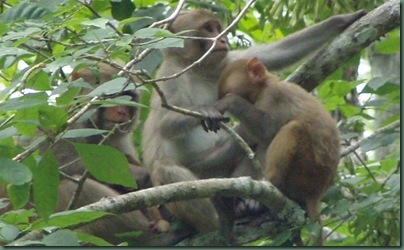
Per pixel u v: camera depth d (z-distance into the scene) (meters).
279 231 12.39
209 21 14.70
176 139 14.17
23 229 8.84
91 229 13.17
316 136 12.74
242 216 12.58
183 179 13.70
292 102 13.22
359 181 13.51
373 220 12.65
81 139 13.48
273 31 15.42
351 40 14.16
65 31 12.30
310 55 15.34
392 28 14.15
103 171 8.72
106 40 9.98
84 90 13.20
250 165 13.61
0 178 7.84
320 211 12.83
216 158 14.04
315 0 14.67
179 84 14.49
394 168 15.18
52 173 8.49
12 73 13.56
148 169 14.23
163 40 9.84
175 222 13.21
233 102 13.21
